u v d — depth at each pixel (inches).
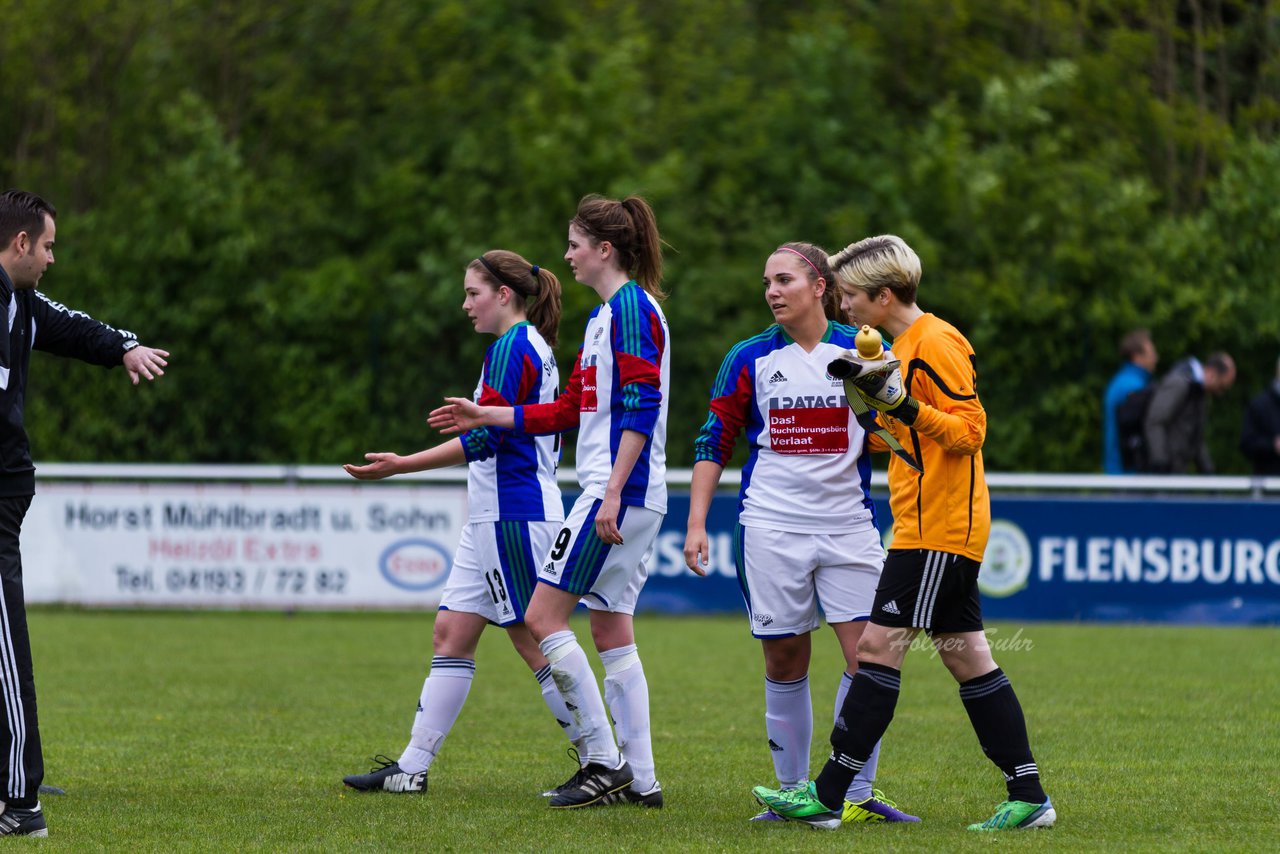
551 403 757.3
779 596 724.0
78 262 2297.0
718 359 2210.9
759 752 911.7
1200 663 1333.7
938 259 2313.0
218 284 2256.4
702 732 986.1
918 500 669.9
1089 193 2378.2
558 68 2445.9
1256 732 972.6
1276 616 1648.6
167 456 2218.3
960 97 2706.7
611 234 738.8
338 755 899.4
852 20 2765.7
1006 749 687.1
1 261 685.3
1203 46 2758.4
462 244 2299.5
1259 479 1651.1
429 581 1667.1
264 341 2251.5
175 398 2215.8
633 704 749.9
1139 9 2773.1
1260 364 2298.2
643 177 2315.5
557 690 799.1
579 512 737.6
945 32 2726.4
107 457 2203.5
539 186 2326.5
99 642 1480.1
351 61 2620.6
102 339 748.0
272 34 2642.7
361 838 665.0
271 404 2233.0
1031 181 2393.0
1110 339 2261.3
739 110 2491.4
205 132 2363.4
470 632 805.2
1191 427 1782.7
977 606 688.4
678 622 1654.8
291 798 765.3
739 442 2130.9
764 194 2447.1
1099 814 717.3
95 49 2549.2
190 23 2605.8
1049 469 2237.9
